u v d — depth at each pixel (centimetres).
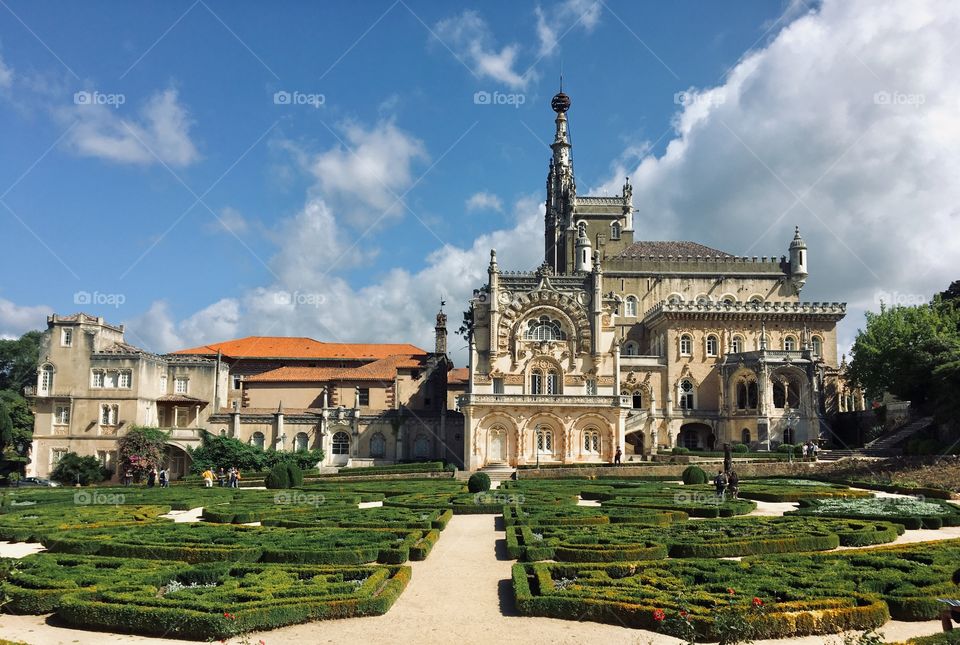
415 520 3984
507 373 9569
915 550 3020
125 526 3794
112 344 9644
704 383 10650
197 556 3009
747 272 11550
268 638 2088
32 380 11488
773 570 2575
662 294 11544
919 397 8244
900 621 2194
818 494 5378
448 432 10044
